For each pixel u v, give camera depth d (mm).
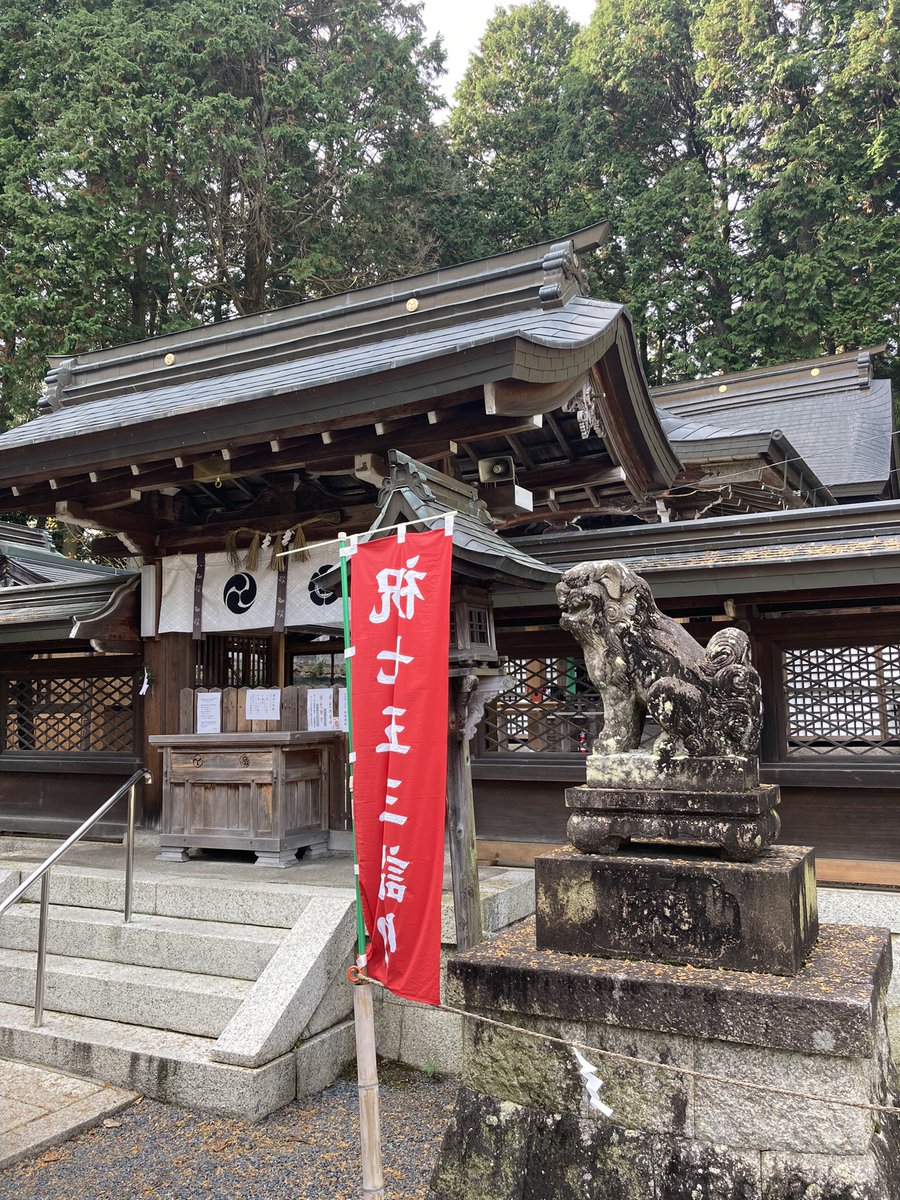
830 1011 2779
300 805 7383
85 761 8844
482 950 3533
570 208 27656
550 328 6438
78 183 19281
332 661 9656
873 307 23594
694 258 25219
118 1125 4566
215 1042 5051
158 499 8367
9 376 18266
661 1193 2922
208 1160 4195
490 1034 3361
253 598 7836
